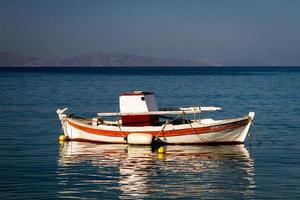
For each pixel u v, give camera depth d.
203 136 34.22
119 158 30.05
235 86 113.31
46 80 143.62
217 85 117.62
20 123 46.72
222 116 52.62
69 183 23.69
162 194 21.84
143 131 34.81
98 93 88.19
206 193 21.94
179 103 68.62
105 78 162.00
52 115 53.44
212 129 34.06
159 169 26.86
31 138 37.91
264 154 31.03
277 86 113.19
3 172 25.95
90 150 32.91
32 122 47.44
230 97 79.12
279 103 67.94
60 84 120.69
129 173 25.86
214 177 24.89
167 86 112.62
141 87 108.12
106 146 34.53
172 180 24.31
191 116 52.44
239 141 34.44
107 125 36.09
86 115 54.06
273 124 45.47
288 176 24.95
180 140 34.44
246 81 141.50
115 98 76.69
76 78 160.62
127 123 35.69
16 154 31.28
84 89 100.50
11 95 82.31
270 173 25.67
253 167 27.20
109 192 22.17
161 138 34.56
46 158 29.97
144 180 24.31
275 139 36.88
